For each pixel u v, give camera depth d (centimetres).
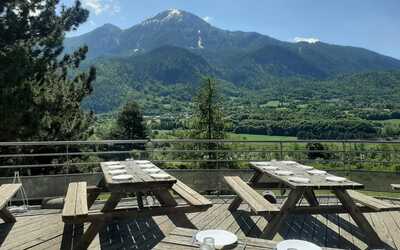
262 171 515
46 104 1048
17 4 1069
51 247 402
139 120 3325
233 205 544
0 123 890
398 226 486
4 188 484
